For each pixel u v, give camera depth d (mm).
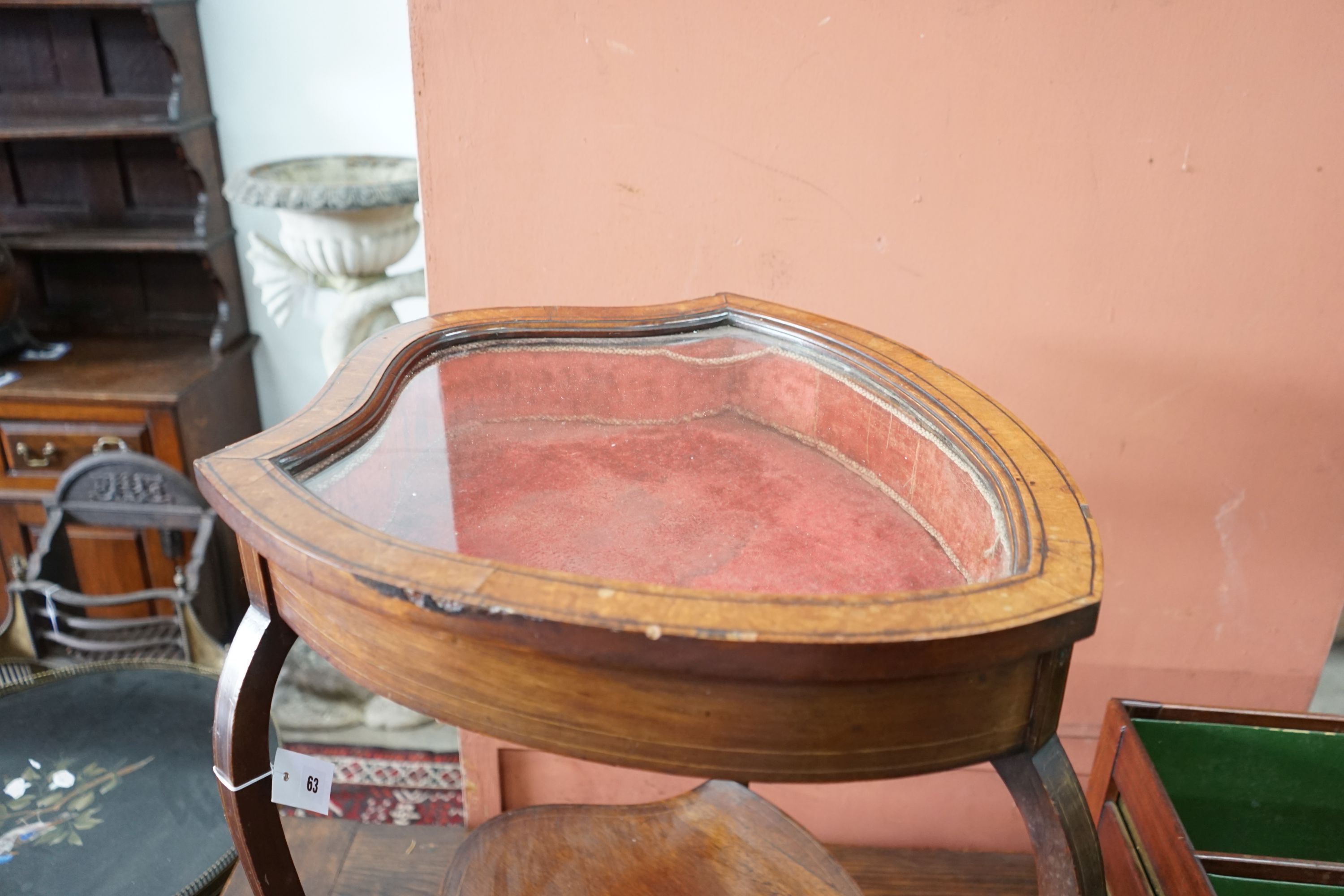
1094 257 1101
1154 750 1050
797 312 890
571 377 824
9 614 1496
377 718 1637
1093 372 1156
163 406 1861
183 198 2102
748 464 742
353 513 607
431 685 561
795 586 572
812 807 1376
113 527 1958
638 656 483
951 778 1338
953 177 1078
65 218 2102
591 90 1062
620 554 602
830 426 784
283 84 1992
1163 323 1124
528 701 537
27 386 1879
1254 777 1054
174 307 2201
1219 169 1050
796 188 1097
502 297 1170
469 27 1040
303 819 1354
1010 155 1062
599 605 490
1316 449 1163
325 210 1524
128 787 1111
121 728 1205
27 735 1185
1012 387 1177
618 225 1126
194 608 1765
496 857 907
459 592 499
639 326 873
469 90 1066
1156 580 1252
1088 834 578
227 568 2068
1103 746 1063
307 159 1835
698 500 682
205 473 606
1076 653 1302
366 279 1704
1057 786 569
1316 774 1039
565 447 750
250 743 715
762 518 660
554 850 917
